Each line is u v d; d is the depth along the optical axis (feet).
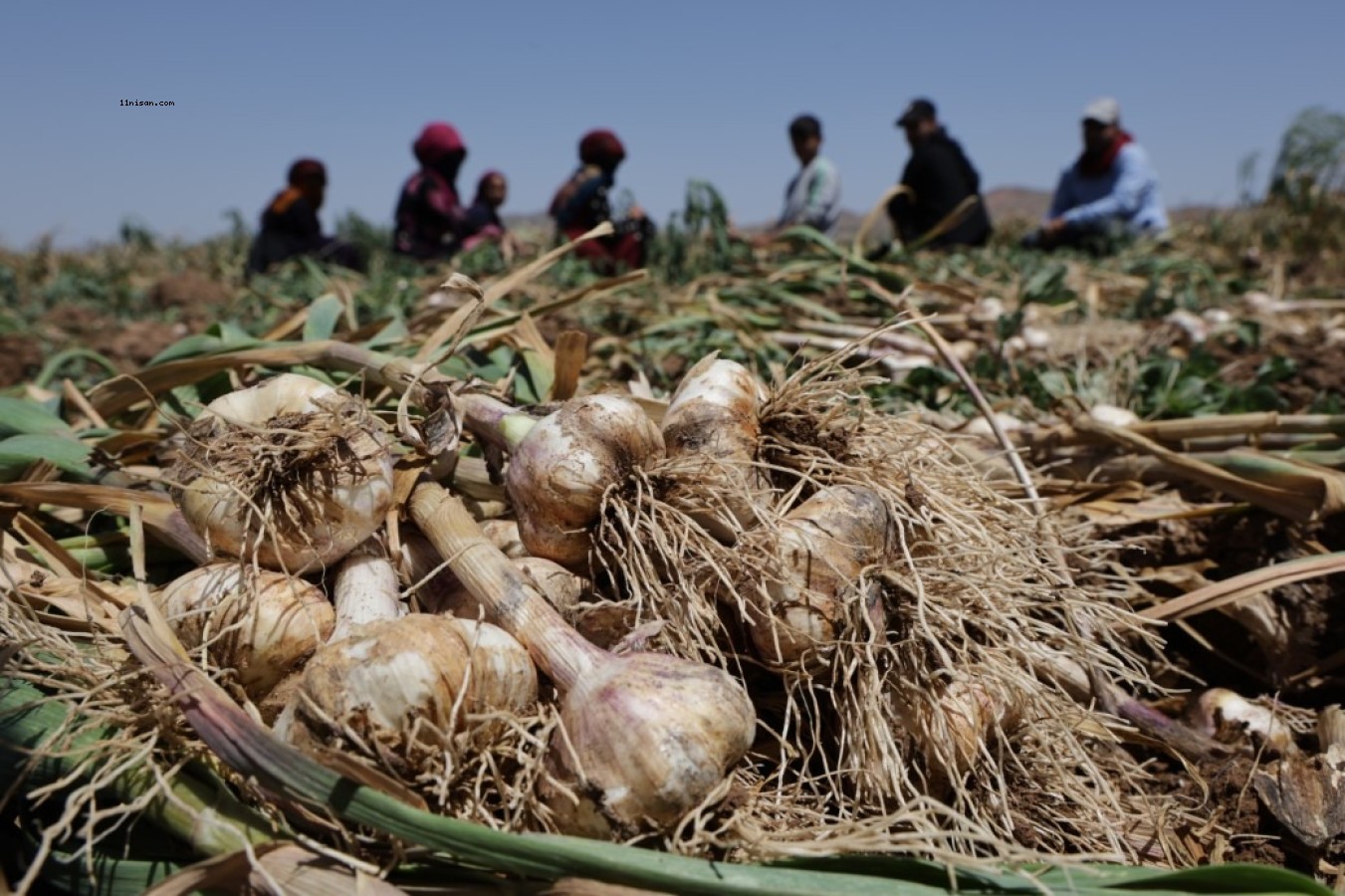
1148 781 7.09
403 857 4.61
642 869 4.24
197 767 4.96
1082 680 7.12
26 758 5.08
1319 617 8.01
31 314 34.14
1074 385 13.32
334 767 4.40
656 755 4.58
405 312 20.57
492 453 6.48
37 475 7.60
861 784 5.45
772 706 5.91
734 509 5.75
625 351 14.52
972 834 4.56
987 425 10.68
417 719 4.54
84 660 5.53
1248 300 21.26
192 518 5.57
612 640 5.71
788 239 21.01
